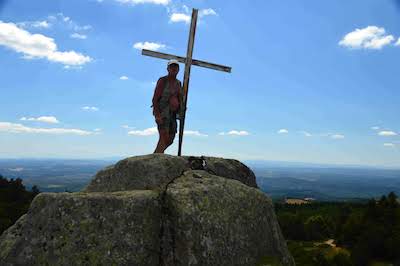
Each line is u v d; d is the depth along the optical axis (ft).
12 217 201.57
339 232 321.73
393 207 301.63
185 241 22.43
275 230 26.84
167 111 32.37
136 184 26.30
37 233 21.58
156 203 23.86
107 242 21.72
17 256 21.04
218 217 23.63
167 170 26.71
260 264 24.31
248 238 24.48
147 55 35.17
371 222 292.20
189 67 35.78
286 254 26.48
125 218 22.53
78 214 21.95
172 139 33.09
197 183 25.66
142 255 22.24
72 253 21.12
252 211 25.77
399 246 242.58
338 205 428.15
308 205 456.45
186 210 23.00
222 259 22.63
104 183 27.48
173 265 22.36
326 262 243.19
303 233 328.08
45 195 22.68
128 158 27.89
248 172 33.19
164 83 32.65
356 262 245.45
